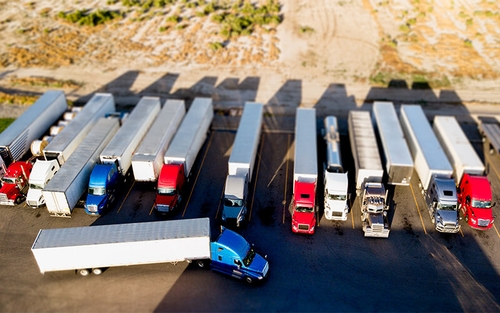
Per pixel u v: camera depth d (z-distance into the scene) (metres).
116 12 70.94
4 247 30.02
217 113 47.06
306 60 57.25
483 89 50.91
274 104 48.59
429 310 25.56
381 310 25.55
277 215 33.09
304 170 33.31
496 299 26.30
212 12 69.94
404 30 63.28
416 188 35.84
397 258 29.20
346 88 51.53
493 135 40.34
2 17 69.56
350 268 28.42
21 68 55.84
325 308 25.66
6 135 38.28
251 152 35.66
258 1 74.12
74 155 35.09
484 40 60.94
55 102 44.44
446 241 30.59
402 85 51.94
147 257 27.16
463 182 33.47
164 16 69.25
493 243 30.42
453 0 73.00
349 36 62.62
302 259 29.12
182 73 54.81
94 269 27.64
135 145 38.09
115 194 34.56
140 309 25.62
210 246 27.23
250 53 58.78
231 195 31.66
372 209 30.97
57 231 27.03
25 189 35.44
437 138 40.41
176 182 33.06
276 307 25.72
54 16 69.88
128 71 55.41
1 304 25.91
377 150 35.84
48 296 26.44
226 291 26.80
